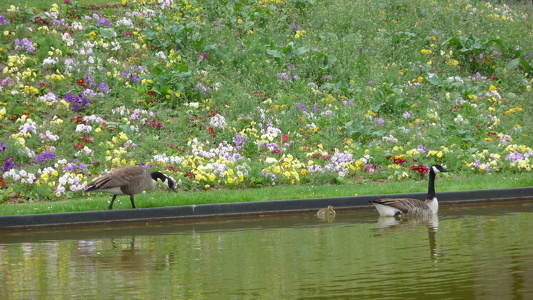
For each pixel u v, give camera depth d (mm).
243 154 16891
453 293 6234
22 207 12234
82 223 11797
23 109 17250
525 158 16953
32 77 18688
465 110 20562
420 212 11969
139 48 20984
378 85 21359
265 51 22453
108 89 18812
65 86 18688
